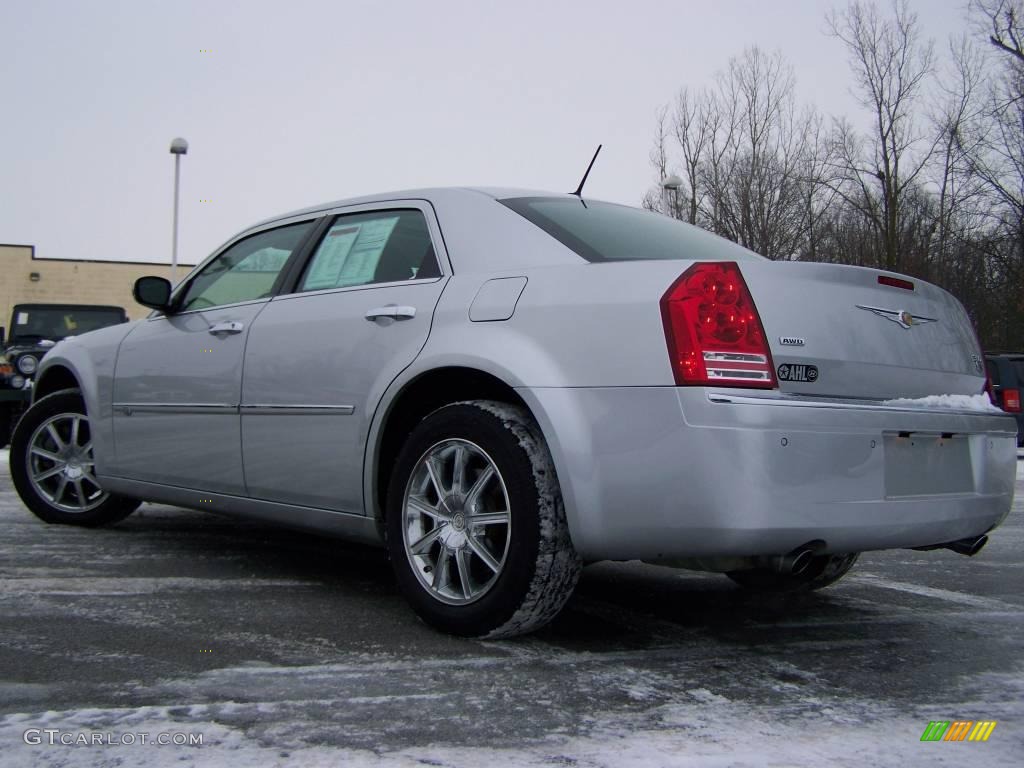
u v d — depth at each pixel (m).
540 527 2.82
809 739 2.24
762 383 2.68
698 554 2.65
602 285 2.86
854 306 2.96
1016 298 23.17
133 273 34.31
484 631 2.94
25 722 2.25
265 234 4.24
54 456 5.02
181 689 2.50
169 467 4.23
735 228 27.86
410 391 3.28
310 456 3.53
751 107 28.28
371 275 3.58
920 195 24.89
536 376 2.85
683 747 2.17
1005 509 3.31
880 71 24.52
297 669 2.68
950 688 2.66
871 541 2.80
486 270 3.20
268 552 4.51
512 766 2.04
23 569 3.97
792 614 3.58
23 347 10.30
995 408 3.33
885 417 2.83
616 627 3.28
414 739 2.18
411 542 3.15
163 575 3.92
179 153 24.20
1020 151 23.00
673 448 2.63
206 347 4.06
